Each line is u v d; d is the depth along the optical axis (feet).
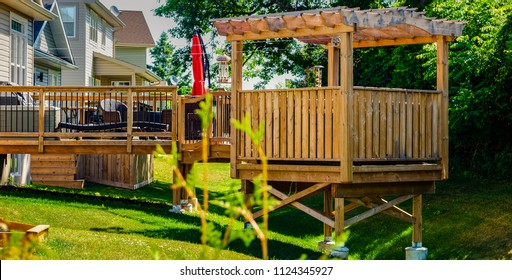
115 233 42.93
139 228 46.24
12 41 75.92
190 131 55.42
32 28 82.17
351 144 40.50
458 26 45.42
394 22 41.91
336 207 42.09
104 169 72.28
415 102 44.19
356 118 41.27
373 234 55.26
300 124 42.42
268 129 43.42
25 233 33.83
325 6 109.19
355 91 41.22
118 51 159.02
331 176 41.50
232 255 39.27
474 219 52.21
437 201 59.47
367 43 50.52
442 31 44.62
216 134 54.65
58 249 34.06
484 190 60.08
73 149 54.39
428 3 77.10
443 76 45.39
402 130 43.50
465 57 61.21
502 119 61.00
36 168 68.28
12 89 53.83
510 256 42.16
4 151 54.60
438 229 52.42
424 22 43.52
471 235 49.16
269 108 43.42
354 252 52.60
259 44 114.83
